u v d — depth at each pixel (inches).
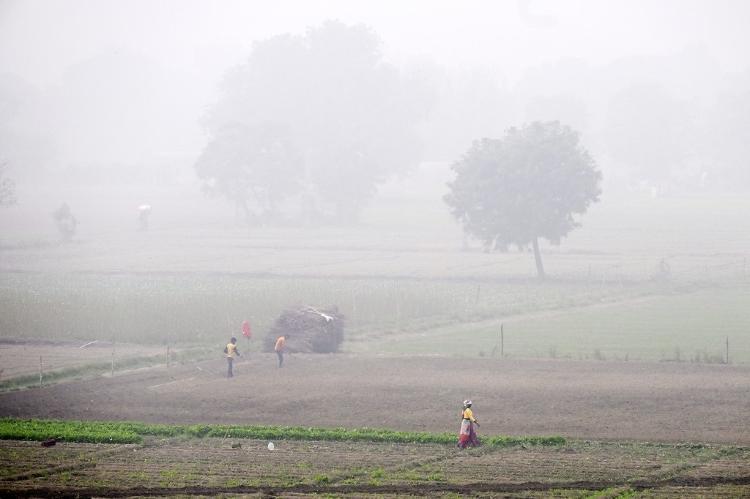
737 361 3555.6
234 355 3764.8
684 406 2864.2
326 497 2027.6
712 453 2374.5
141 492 2086.6
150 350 3996.1
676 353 3627.0
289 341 3949.3
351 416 2856.8
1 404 3056.1
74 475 2235.5
